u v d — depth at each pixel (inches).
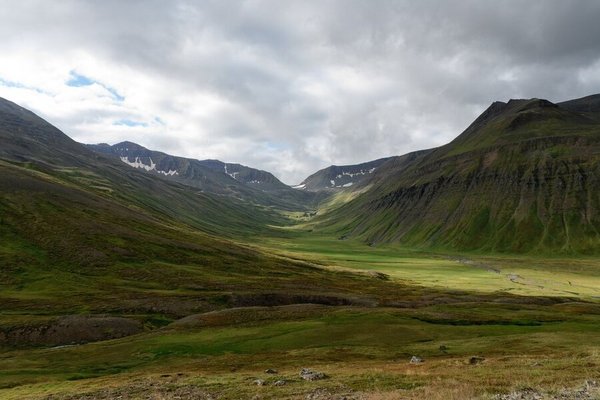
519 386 1117.7
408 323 3048.7
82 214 6914.4
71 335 3166.8
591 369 1346.0
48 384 1838.1
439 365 1690.5
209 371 1904.5
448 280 7214.6
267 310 3688.5
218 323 3235.7
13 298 3998.5
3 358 2527.1
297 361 2075.5
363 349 2327.8
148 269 5462.6
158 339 2765.7
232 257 7037.4
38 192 7229.3
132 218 7775.6
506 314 3560.5
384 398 1043.3
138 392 1470.2
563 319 3344.0
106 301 4015.8
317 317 3307.1
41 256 5255.9
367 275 7263.8
